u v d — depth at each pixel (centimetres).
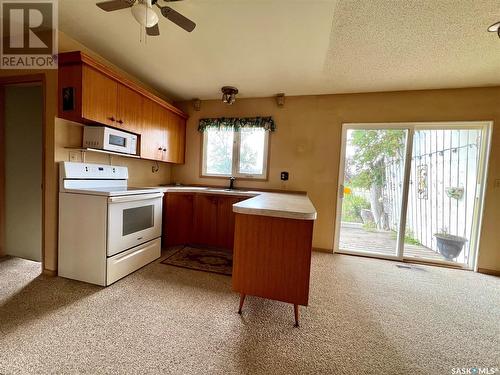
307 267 151
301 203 188
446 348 140
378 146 314
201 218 315
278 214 148
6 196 251
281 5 158
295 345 138
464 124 280
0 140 244
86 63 194
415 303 193
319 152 326
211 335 144
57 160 207
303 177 333
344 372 120
